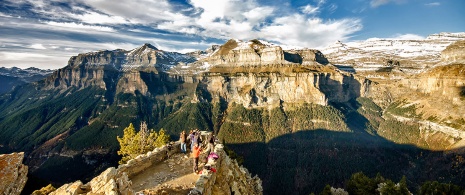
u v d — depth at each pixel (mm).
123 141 69562
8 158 42406
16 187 41312
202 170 30625
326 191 93875
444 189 91438
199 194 23750
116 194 20641
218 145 40594
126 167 29484
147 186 27531
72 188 22109
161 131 70188
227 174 35906
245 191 40406
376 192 88438
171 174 30719
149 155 33344
